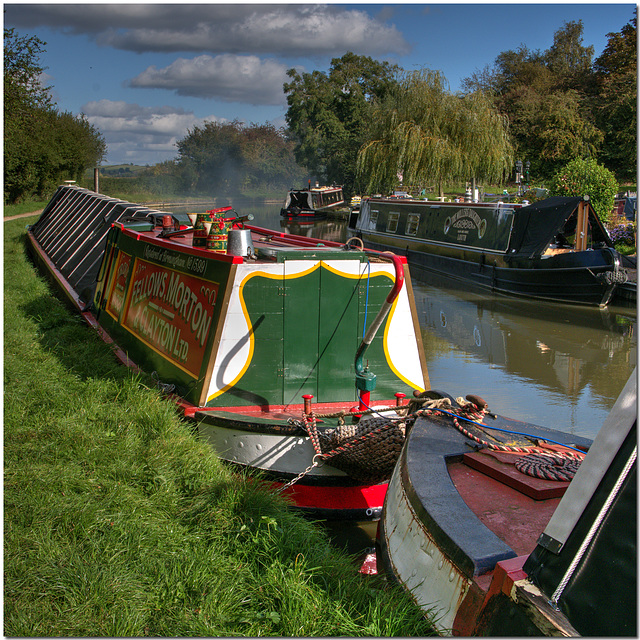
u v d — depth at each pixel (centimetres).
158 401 545
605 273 1390
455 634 252
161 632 294
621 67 5184
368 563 417
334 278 523
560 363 983
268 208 6309
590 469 211
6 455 443
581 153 4216
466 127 2641
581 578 204
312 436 456
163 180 7488
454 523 284
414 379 554
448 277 1922
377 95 6344
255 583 340
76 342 784
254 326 513
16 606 293
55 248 1566
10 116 3566
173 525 385
